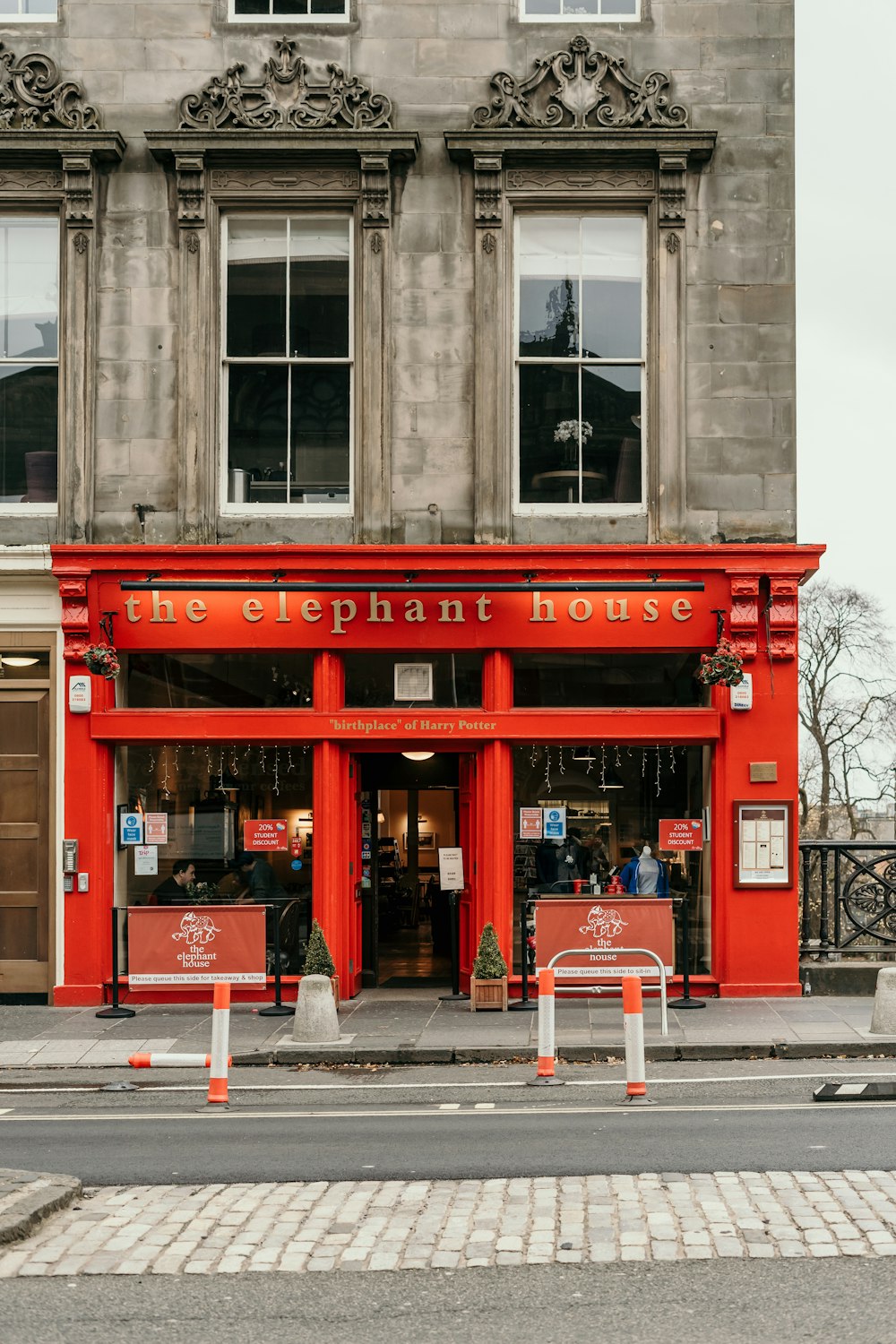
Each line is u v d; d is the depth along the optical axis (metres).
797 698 16.78
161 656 17.11
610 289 17.50
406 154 17.14
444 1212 7.71
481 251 17.14
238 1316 6.31
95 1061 13.65
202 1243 7.27
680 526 16.95
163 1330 6.17
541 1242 7.17
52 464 17.42
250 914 16.06
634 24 17.30
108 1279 6.78
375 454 17.06
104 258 17.25
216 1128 10.38
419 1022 15.33
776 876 16.70
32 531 17.17
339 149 17.08
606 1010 15.94
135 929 16.03
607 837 17.03
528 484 17.31
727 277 17.12
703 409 17.05
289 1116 10.88
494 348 17.11
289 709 16.95
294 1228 7.49
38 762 17.08
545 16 17.44
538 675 17.03
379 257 17.19
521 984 16.62
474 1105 11.30
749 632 16.70
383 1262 6.95
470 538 17.06
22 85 17.25
